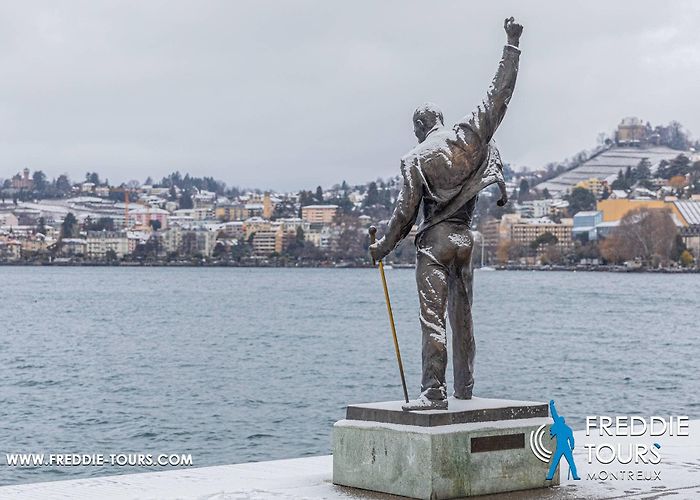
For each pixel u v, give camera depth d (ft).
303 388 145.28
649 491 39.52
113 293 552.00
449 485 37.68
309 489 39.68
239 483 42.96
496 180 40.09
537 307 398.83
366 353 201.87
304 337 247.70
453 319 41.45
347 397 134.62
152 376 164.76
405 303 440.04
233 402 130.11
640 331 269.44
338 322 309.83
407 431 37.99
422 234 40.47
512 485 39.24
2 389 148.56
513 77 40.40
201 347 222.28
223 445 97.96
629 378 156.66
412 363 181.27
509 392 139.85
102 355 205.87
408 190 39.99
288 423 111.34
